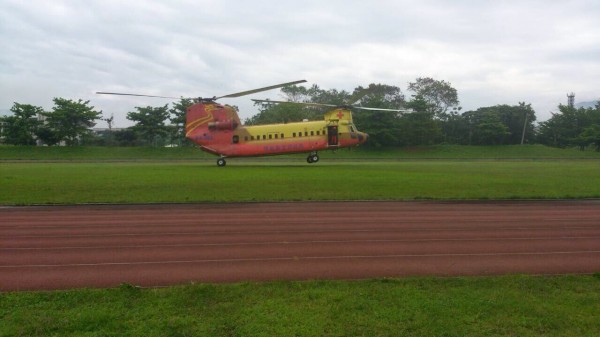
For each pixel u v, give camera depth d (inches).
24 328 229.0
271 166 1672.0
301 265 359.3
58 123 3075.8
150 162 2138.3
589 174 1314.0
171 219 591.2
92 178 1108.5
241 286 293.3
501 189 919.7
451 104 4303.6
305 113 3909.9
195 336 222.2
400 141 3400.6
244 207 706.2
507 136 3710.6
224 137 1713.8
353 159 2527.1
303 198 797.2
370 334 224.7
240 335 223.3
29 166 1674.5
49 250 411.8
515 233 495.5
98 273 335.0
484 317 243.9
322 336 222.5
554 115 4067.4
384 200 786.2
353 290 285.3
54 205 728.3
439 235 484.1
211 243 442.9
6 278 322.0
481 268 349.7
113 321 237.8
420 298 270.5
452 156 3063.5
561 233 495.8
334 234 489.7
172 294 277.4
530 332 227.5
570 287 292.7
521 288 290.0
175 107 3272.6
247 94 1585.9
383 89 4387.3
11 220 584.7
